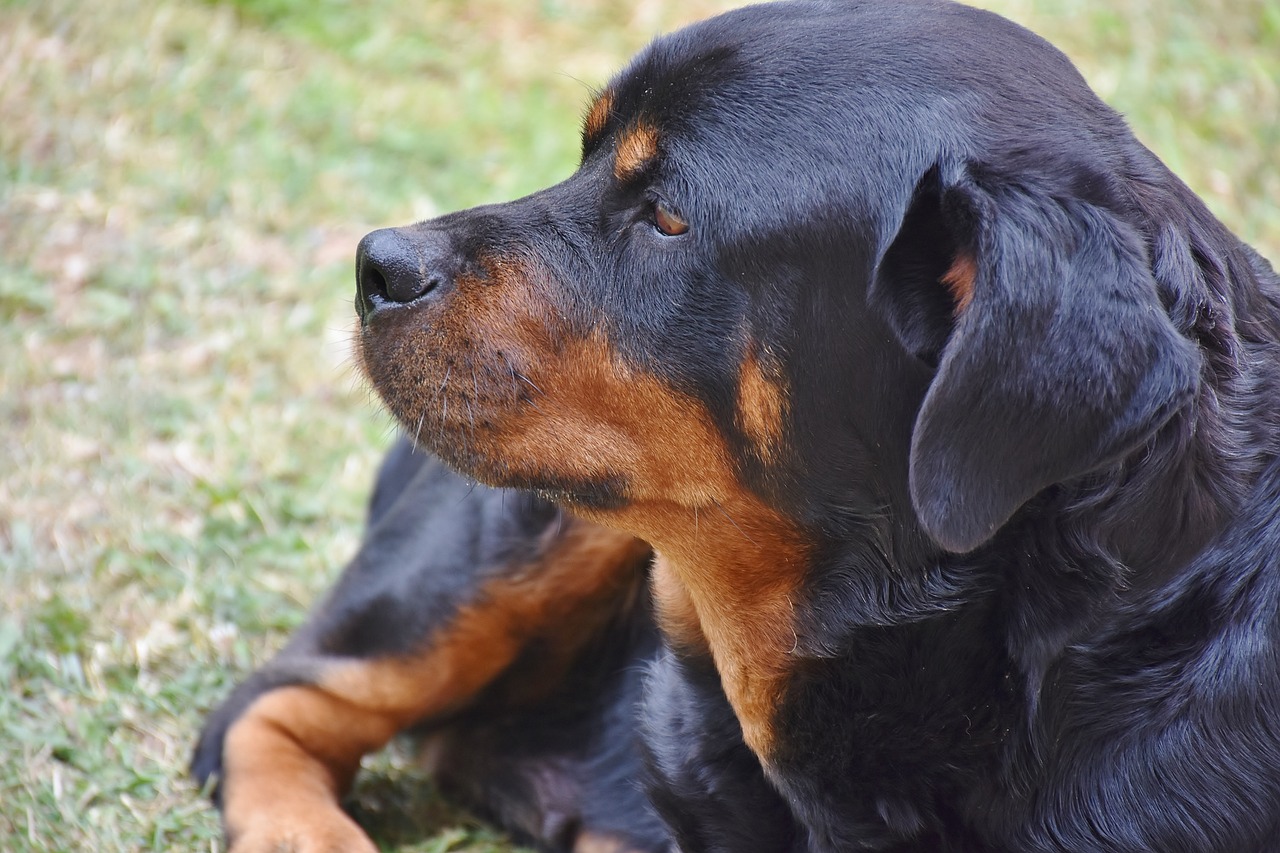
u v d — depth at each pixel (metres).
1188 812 3.61
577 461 4.04
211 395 7.50
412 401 4.10
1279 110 10.09
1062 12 11.09
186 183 9.14
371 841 4.96
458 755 5.38
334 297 8.30
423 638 5.10
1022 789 3.72
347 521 6.73
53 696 5.54
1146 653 3.66
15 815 4.97
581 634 5.16
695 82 3.86
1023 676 3.68
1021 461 3.33
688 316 3.83
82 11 10.45
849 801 3.92
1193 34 10.84
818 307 3.70
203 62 10.23
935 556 3.72
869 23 3.80
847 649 3.87
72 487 6.73
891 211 3.60
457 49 11.16
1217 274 3.72
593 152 4.20
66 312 8.04
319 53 10.76
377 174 9.52
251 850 4.75
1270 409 3.79
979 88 3.63
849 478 3.79
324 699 5.17
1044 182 3.45
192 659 5.82
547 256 4.00
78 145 9.38
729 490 3.91
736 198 3.72
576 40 11.48
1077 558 3.60
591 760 5.09
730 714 4.19
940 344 3.60
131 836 4.95
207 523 6.54
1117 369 3.28
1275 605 3.67
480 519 5.08
